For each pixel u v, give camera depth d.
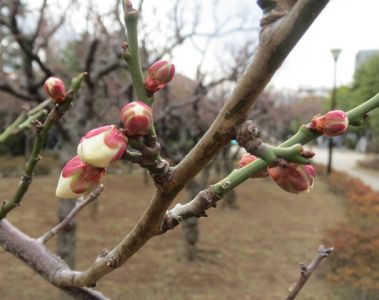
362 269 7.18
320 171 21.42
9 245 1.50
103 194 13.72
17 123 2.21
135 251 0.98
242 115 0.71
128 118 0.76
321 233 10.33
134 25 0.84
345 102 30.70
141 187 15.33
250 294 6.84
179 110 8.57
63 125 5.47
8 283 6.67
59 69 6.39
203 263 7.97
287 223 11.27
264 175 0.89
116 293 6.57
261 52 0.64
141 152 0.79
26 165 1.39
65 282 1.33
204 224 10.67
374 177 22.38
